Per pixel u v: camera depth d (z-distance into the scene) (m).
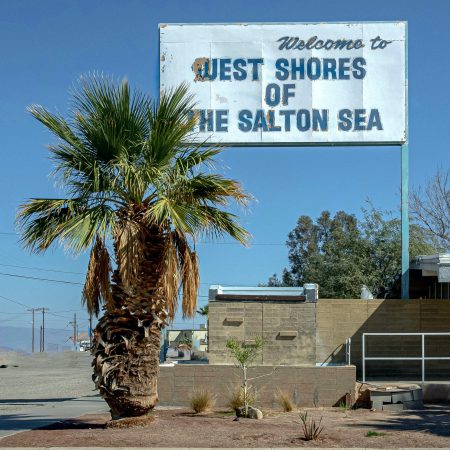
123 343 15.05
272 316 22.08
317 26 24.88
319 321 24.14
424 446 13.05
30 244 15.15
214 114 24.78
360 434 14.48
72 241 14.16
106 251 14.87
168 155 15.14
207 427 15.38
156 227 15.09
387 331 23.95
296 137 24.59
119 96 15.09
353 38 24.78
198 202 15.41
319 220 57.28
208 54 24.97
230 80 24.86
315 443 13.43
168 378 19.72
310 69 24.77
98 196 15.15
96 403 22.19
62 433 14.78
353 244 35.81
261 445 13.26
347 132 24.53
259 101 24.75
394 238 35.56
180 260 15.60
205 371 19.64
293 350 21.89
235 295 22.16
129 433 14.55
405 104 24.56
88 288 14.81
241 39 24.95
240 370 19.56
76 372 48.41
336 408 19.11
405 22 24.77
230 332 22.06
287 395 19.12
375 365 23.91
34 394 28.25
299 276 54.75
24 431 15.27
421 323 23.91
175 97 15.22
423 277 27.27
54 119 14.94
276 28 24.92
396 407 18.70
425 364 23.89
